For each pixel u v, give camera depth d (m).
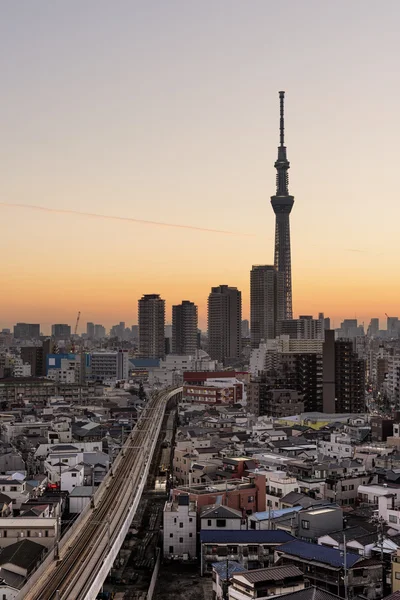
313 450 197.75
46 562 95.12
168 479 189.75
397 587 94.38
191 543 123.56
